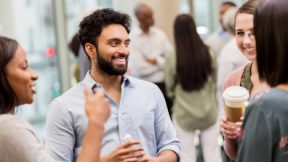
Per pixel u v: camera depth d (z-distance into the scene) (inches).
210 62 148.6
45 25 203.2
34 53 200.7
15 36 194.4
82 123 75.9
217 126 152.3
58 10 204.7
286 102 52.2
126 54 76.8
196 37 147.6
